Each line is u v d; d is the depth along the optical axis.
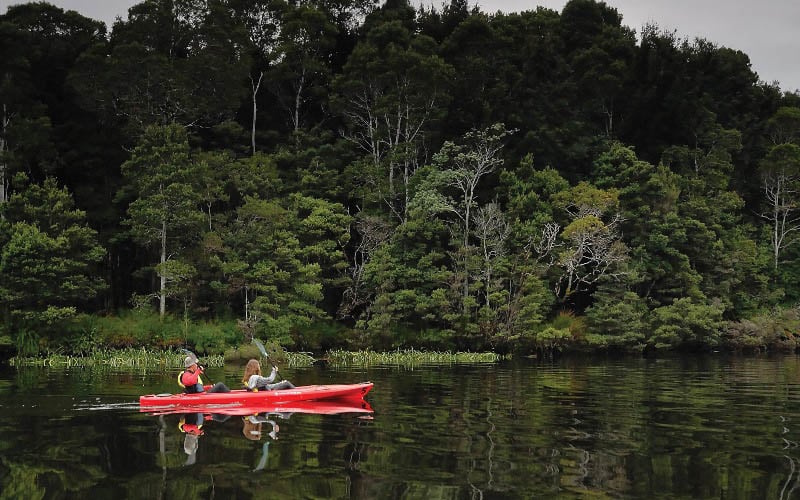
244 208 36.50
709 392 19.19
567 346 38.78
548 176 44.31
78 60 41.41
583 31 63.62
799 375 25.69
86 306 38.97
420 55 46.06
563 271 41.34
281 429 12.02
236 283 35.50
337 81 48.12
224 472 8.85
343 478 8.59
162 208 35.19
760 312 48.03
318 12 50.28
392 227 42.66
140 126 41.59
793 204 55.28
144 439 10.99
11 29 39.59
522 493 8.01
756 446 10.87
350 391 16.31
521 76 51.97
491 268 38.09
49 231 33.50
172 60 46.06
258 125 53.25
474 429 12.20
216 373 24.75
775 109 68.75
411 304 37.81
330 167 46.59
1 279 31.69
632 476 8.85
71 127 42.81
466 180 41.69
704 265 46.84
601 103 56.47
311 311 36.19
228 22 49.19
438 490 8.09
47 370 25.45
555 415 14.12
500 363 32.16
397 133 46.12
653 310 41.75
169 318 35.25
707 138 56.19
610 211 43.34
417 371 26.36
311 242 39.81
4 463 9.34
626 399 17.23
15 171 40.16
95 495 7.81
